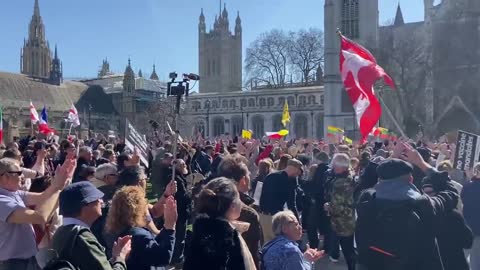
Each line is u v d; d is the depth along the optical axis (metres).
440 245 8.19
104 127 112.94
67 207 5.93
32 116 34.78
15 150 11.61
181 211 12.80
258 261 7.35
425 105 72.56
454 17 73.44
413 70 73.50
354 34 82.44
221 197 5.91
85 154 14.55
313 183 14.16
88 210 5.98
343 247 12.03
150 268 6.58
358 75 11.46
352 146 26.95
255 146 22.00
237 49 164.12
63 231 5.58
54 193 7.41
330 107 81.62
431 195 8.43
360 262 7.39
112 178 9.91
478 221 9.76
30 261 7.42
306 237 15.74
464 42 72.94
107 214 7.32
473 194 9.86
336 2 83.12
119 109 119.19
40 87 105.38
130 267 6.43
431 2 75.12
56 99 106.44
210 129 110.62
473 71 72.00
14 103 96.69
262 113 105.44
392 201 7.03
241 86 160.88
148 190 20.47
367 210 7.22
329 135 32.12
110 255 6.64
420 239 6.99
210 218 5.84
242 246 5.77
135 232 6.63
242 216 7.45
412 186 7.27
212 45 160.88
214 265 5.59
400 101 71.31
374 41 79.38
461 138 10.83
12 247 7.23
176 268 12.59
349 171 12.07
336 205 11.71
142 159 12.70
